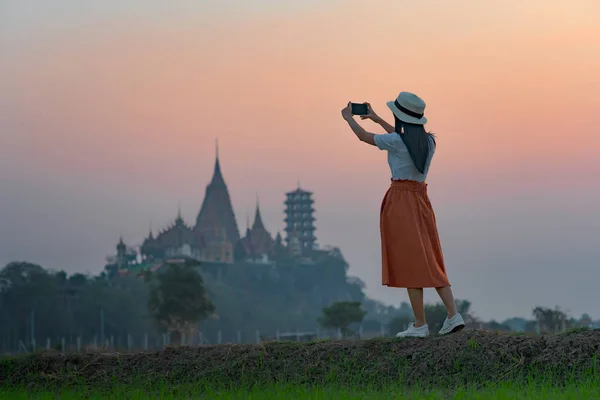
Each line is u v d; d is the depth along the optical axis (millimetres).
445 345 10570
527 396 8797
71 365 11953
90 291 160000
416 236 10898
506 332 11000
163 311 118875
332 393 9539
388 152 11117
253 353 11281
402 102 10922
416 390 9656
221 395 9977
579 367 9906
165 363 11578
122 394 10586
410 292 11047
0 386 11719
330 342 11391
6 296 149750
